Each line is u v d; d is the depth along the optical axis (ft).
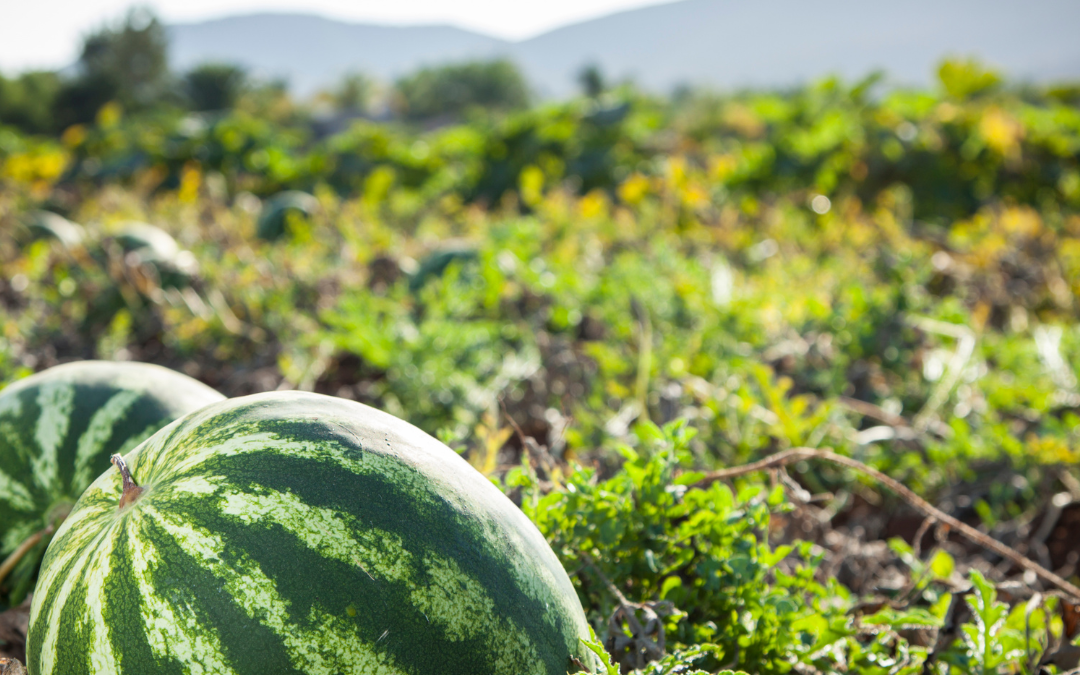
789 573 6.56
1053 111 31.99
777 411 9.07
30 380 6.07
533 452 6.08
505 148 33.40
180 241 19.54
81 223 25.05
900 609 6.40
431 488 3.91
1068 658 5.41
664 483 5.29
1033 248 17.71
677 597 5.11
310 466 3.80
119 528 3.76
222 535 3.61
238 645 3.44
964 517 9.09
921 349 12.03
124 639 3.52
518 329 12.41
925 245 18.03
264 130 35.83
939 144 27.61
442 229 22.03
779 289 14.34
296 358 11.13
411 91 223.92
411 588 3.62
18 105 136.46
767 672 5.03
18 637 5.41
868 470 6.15
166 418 5.84
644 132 34.83
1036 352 11.73
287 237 20.74
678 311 12.96
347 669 3.48
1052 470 9.16
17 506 5.63
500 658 3.76
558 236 19.01
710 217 20.89
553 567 4.21
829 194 27.22
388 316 13.10
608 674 3.86
